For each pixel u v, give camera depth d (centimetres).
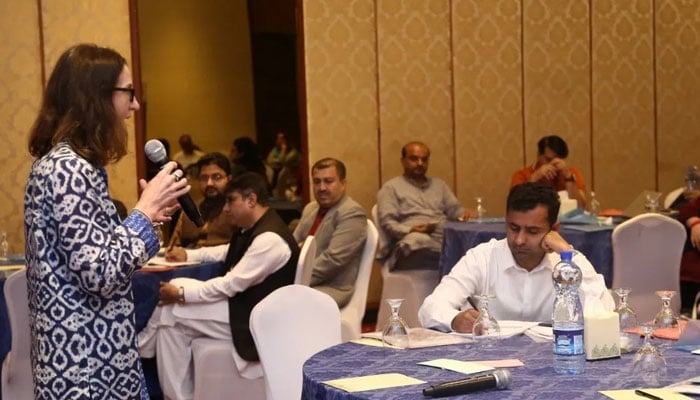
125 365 263
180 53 1257
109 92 264
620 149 907
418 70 844
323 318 351
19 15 735
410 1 840
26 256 264
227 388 480
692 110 927
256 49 1273
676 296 558
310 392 262
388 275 695
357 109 829
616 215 676
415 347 301
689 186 734
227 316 484
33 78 738
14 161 734
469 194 862
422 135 847
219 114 1270
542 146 795
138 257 259
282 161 1126
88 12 751
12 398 447
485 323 304
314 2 815
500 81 868
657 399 226
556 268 279
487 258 365
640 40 909
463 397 236
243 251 499
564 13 885
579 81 891
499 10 866
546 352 289
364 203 833
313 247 508
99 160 262
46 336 257
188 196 293
